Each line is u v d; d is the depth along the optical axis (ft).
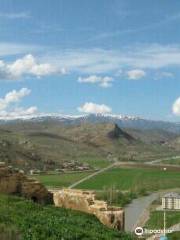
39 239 140.87
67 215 185.06
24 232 140.97
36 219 158.61
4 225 132.16
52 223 160.04
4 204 171.42
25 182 206.18
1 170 200.54
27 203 181.37
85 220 184.44
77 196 218.79
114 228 195.52
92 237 157.58
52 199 216.33
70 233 153.48
